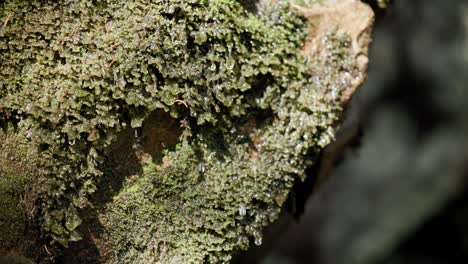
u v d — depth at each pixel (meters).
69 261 0.62
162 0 0.62
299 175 0.65
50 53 0.61
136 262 0.63
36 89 0.61
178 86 0.62
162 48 0.62
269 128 0.65
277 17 0.67
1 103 0.60
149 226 0.63
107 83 0.61
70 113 0.60
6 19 0.61
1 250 0.61
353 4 0.68
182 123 0.63
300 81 0.66
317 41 0.67
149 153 0.63
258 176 0.65
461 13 1.32
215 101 0.63
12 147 0.61
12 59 0.61
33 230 0.61
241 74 0.64
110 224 0.62
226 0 0.64
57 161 0.61
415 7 1.32
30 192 0.61
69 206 0.61
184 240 0.63
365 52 0.67
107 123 0.61
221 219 0.64
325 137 0.66
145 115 0.62
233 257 0.69
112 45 0.61
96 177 0.62
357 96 0.77
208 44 0.63
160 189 0.63
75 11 0.61
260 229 0.65
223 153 0.64
